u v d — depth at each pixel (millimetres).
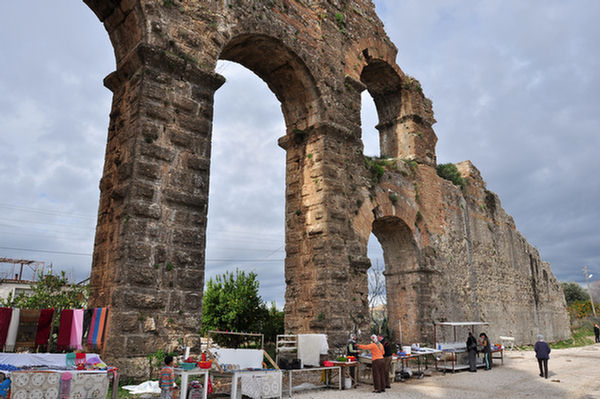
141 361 11828
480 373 19859
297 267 20016
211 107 15391
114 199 13547
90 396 8742
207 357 12297
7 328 10711
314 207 20016
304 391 14156
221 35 16469
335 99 21531
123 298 12023
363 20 25281
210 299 29547
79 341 11609
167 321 12789
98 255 13727
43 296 20484
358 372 16266
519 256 40250
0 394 8023
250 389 11938
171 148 14055
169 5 14992
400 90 28734
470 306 29797
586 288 90438
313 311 18734
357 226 21266
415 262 25672
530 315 39719
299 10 21000
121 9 14867
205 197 14547
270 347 28047
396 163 25781
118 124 14602
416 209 26344
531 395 13688
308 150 20969
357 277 20141
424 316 24703
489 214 36312
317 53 21250
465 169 35281
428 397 13219
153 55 14039
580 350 35188
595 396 13539
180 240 13648
